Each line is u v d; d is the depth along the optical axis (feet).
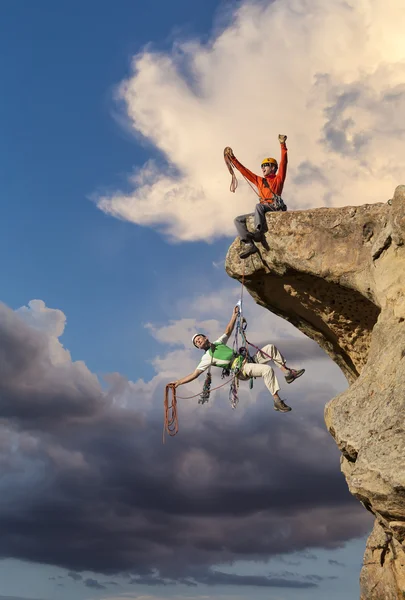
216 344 44.06
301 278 42.37
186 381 44.70
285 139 43.75
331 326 43.98
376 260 36.88
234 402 43.29
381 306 36.27
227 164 44.24
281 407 42.19
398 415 30.94
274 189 42.98
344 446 32.63
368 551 38.24
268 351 43.29
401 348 33.30
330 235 40.22
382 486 29.35
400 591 33.71
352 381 47.39
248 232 42.27
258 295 45.06
